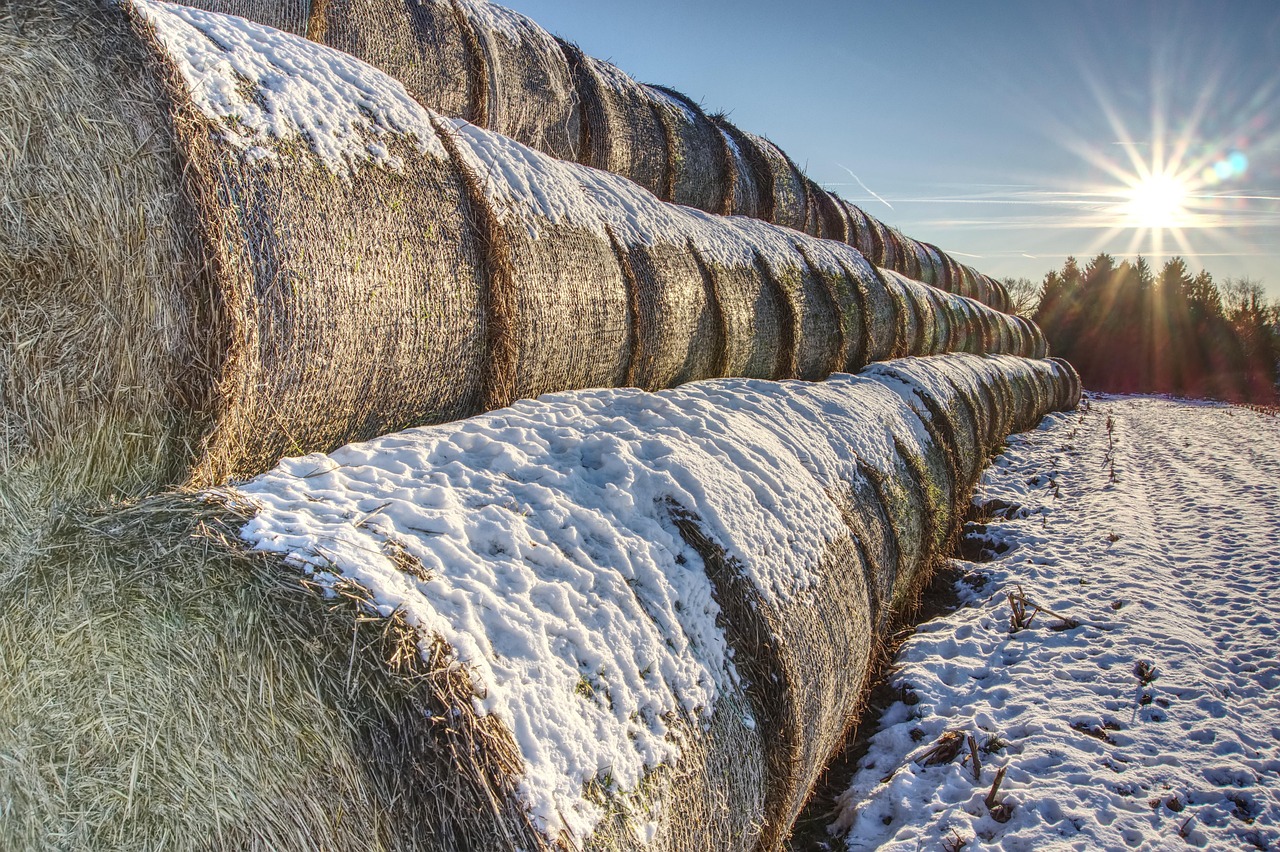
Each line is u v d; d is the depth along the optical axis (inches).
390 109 117.6
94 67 77.4
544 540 94.3
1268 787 145.9
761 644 112.7
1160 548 297.0
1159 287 1641.2
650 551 105.3
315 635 67.7
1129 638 208.5
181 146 79.3
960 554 307.6
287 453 99.0
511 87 179.0
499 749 68.1
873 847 137.0
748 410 174.1
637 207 195.2
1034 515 348.5
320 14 133.7
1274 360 1534.2
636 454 123.0
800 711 119.2
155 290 78.8
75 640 74.2
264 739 68.8
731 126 309.6
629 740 84.1
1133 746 160.2
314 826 68.1
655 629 96.3
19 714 76.2
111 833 73.9
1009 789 145.2
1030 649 206.7
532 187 150.6
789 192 326.0
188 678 70.7
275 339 90.1
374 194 106.0
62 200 77.2
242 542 71.8
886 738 170.9
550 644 82.1
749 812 107.8
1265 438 627.5
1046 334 1690.5
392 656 66.9
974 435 335.3
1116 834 132.1
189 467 82.5
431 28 158.2
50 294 77.9
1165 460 501.0
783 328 247.8
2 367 77.7
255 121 92.0
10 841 77.1
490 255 125.3
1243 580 260.8
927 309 413.7
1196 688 182.4
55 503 78.8
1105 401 1119.6
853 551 157.6
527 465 109.7
